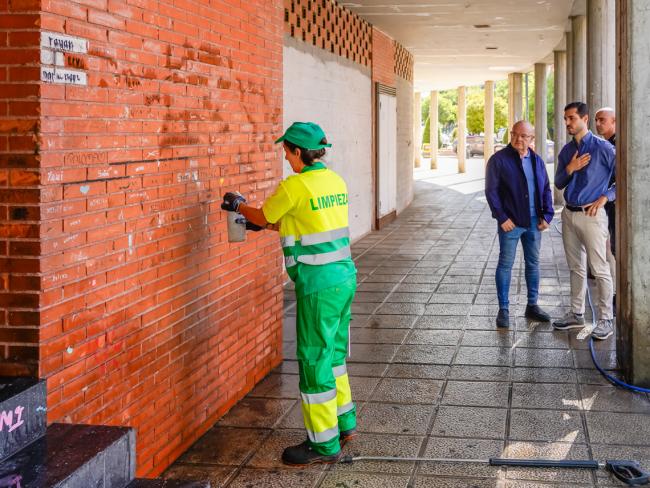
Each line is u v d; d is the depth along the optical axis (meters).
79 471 2.88
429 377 5.83
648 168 5.38
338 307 4.23
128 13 3.69
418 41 17.66
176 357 4.35
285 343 6.93
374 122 15.19
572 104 6.74
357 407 5.20
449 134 74.81
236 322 5.28
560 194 19.22
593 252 6.74
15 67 3.06
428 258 11.59
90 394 3.49
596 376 5.79
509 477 4.09
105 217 3.55
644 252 5.42
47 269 3.14
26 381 3.10
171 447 4.33
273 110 5.88
